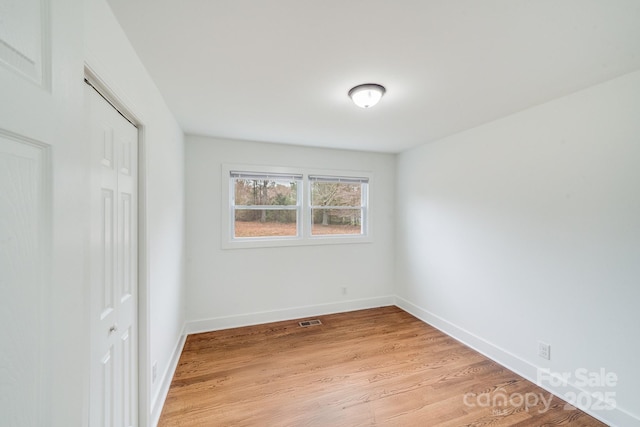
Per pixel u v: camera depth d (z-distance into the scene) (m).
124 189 1.32
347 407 1.84
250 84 1.79
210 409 1.81
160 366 1.85
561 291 1.94
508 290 2.32
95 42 0.96
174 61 1.50
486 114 2.31
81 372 0.62
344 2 1.08
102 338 1.09
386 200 3.89
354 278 3.73
